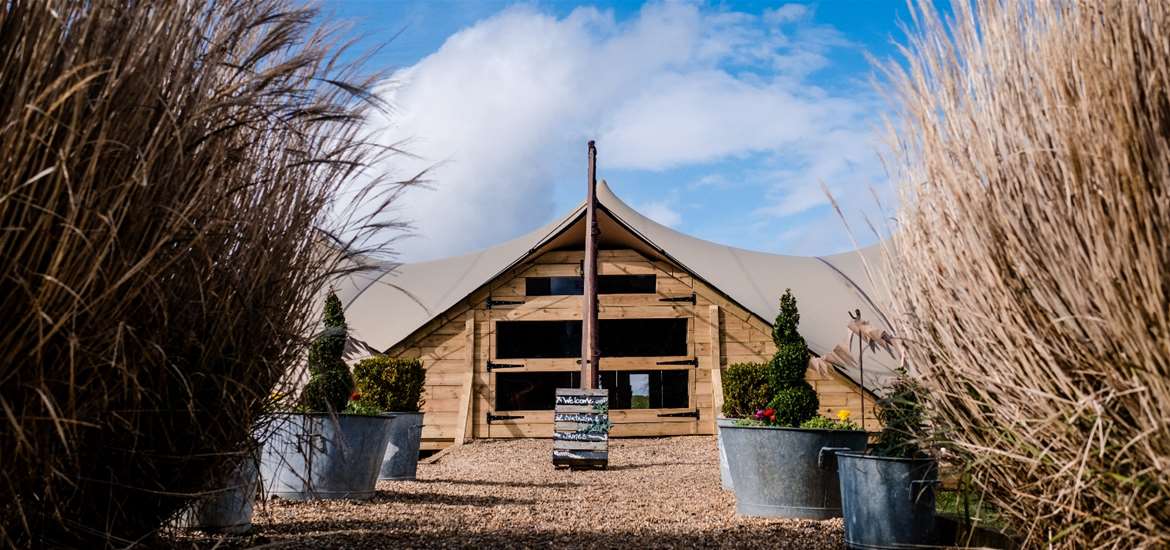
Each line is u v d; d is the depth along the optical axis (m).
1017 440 2.50
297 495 6.37
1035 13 2.63
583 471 9.96
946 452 3.04
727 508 6.48
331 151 3.56
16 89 2.31
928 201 2.95
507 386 14.59
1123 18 2.30
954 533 4.03
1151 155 2.17
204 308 2.81
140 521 3.06
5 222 2.29
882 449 4.33
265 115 3.09
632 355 15.06
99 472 2.88
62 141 2.41
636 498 7.23
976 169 2.71
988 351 2.59
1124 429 2.24
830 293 17.25
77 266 2.36
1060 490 2.41
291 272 3.47
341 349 5.25
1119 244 2.16
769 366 7.55
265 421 3.54
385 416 6.66
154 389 2.89
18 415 2.29
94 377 2.50
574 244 14.82
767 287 17.25
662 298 14.04
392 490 7.35
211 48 2.98
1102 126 2.28
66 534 2.77
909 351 3.08
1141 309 2.12
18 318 2.28
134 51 2.60
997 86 2.68
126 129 2.56
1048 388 2.36
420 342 13.94
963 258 2.69
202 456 3.04
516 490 7.77
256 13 3.16
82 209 2.39
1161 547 2.15
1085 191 2.25
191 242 2.73
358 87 3.32
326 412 5.42
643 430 13.71
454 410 13.69
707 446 12.30
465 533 5.00
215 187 2.98
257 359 3.25
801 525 5.44
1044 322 2.41
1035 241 2.44
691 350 13.95
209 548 4.00
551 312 13.99
